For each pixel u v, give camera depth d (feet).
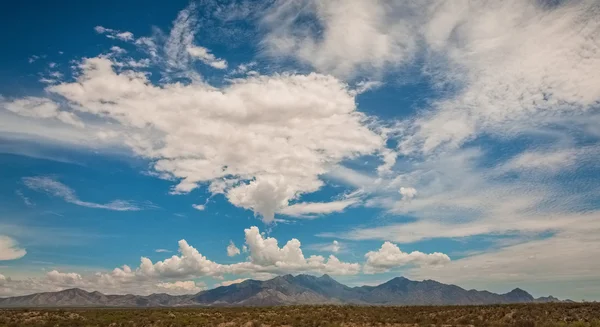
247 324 241.14
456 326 218.18
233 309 378.73
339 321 244.01
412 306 377.30
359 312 296.10
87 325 233.55
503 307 294.87
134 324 235.81
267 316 281.54
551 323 199.21
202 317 282.15
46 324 233.35
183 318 272.72
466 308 306.14
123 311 346.33
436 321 235.20
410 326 223.10
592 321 205.77
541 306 285.64
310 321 241.35
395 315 270.46
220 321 253.44
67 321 246.06
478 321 221.87
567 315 234.17
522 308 278.67
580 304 287.28
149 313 311.88
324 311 312.09
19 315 274.77
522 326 199.21
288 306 418.51
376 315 271.69
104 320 251.39
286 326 234.17
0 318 259.80
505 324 206.49
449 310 290.56
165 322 243.81
